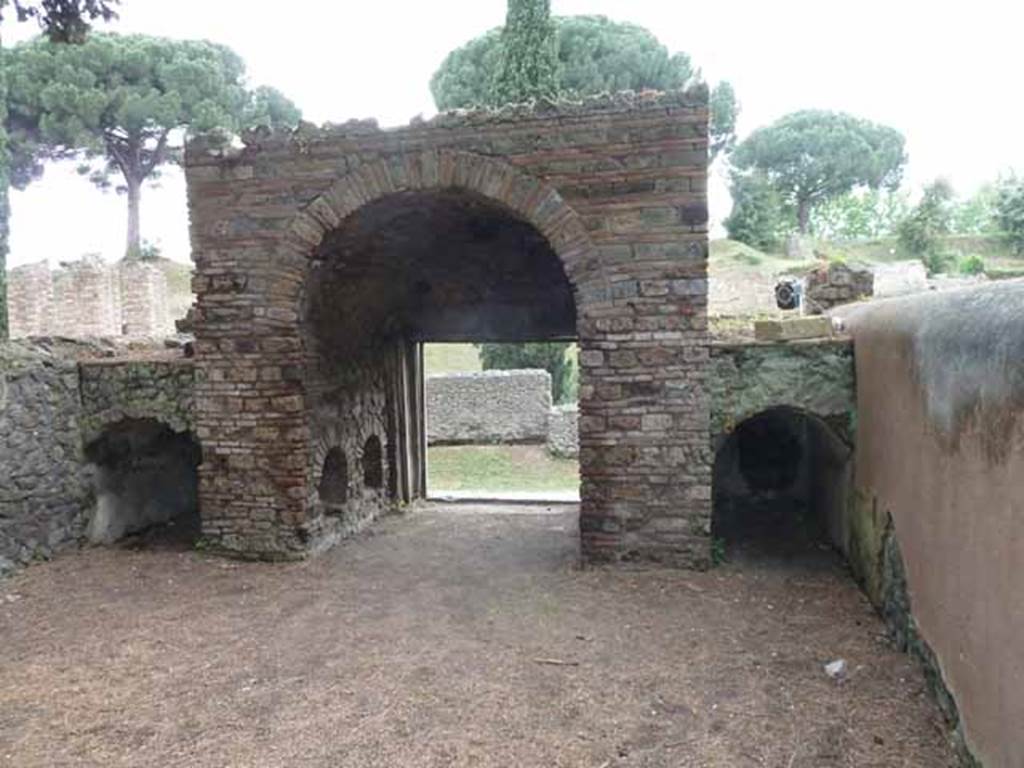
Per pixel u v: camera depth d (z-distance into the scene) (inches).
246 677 196.7
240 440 295.0
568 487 548.7
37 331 544.4
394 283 374.0
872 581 239.1
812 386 270.4
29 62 978.1
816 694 181.5
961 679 149.8
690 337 263.7
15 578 273.9
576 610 241.0
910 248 1216.8
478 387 733.3
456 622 234.8
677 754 157.4
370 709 178.7
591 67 988.6
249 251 286.7
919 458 183.6
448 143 271.0
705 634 219.9
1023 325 119.4
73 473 308.0
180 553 308.0
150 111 1043.9
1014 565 122.0
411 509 427.2
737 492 407.8
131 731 169.6
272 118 1224.8
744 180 1476.4
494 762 155.4
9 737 167.3
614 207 263.6
